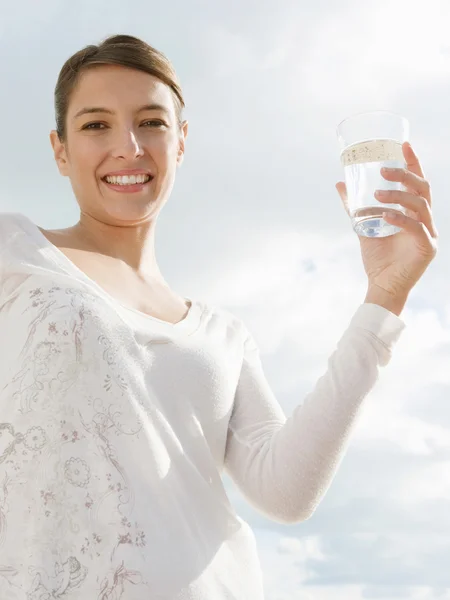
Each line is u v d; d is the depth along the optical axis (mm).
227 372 1998
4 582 1538
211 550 1753
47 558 1548
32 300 1746
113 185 2057
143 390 1766
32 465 1600
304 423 1873
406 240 1891
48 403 1639
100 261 2039
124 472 1657
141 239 2121
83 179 2068
